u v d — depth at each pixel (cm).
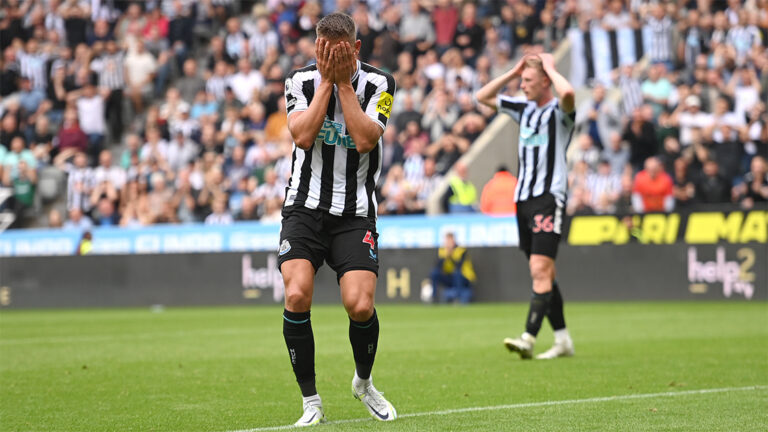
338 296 5994
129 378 2397
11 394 2119
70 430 1659
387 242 6006
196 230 6272
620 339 3297
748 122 6172
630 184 5841
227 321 4650
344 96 1588
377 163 1677
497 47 7156
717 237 5462
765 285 5359
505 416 1714
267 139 7125
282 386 2223
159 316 5178
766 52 6462
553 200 2691
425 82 7025
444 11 7325
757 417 1681
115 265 6356
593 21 6969
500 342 3306
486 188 6081
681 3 6981
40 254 6494
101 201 7012
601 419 1670
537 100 2739
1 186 7406
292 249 1623
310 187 1642
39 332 4075
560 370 2438
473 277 5834
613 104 6288
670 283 5547
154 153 7175
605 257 5653
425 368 2531
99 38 8362
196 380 2345
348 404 1923
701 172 5753
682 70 6638
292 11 7919
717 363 2544
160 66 8056
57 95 7894
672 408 1789
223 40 7900
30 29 8525
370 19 7681
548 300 2694
